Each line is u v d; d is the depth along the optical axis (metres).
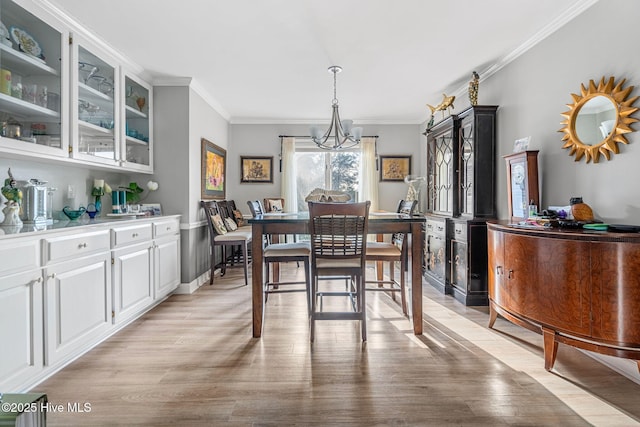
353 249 2.30
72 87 2.31
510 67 2.98
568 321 1.78
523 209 2.58
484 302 3.14
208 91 3.93
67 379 1.83
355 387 1.75
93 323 2.17
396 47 2.78
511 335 2.43
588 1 2.11
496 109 3.17
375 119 5.31
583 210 2.01
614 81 1.96
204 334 2.45
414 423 1.48
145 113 3.41
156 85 3.50
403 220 2.44
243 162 5.34
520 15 2.29
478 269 3.13
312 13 2.26
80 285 2.04
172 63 3.10
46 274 1.77
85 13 2.24
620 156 1.93
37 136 2.12
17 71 1.99
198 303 3.19
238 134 5.35
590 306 1.69
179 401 1.63
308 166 5.50
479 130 3.18
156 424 1.47
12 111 1.97
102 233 2.25
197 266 3.82
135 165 3.16
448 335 2.43
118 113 2.88
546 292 1.89
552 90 2.47
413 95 4.11
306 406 1.59
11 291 1.57
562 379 1.83
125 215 2.95
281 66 3.18
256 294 2.40
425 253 4.15
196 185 3.77
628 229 1.69
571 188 2.30
